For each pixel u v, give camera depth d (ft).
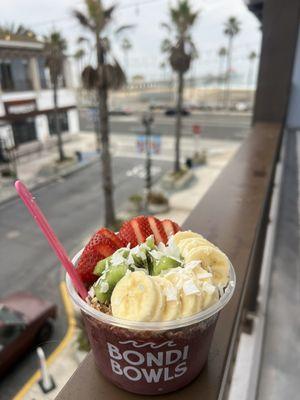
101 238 2.55
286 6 11.26
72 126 69.97
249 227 4.61
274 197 10.43
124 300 2.00
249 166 7.47
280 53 11.87
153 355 2.09
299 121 16.55
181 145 67.92
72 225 34.65
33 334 11.96
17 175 48.80
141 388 2.27
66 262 2.31
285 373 5.58
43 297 21.98
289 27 11.40
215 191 6.06
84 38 28.43
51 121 63.72
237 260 3.79
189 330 2.03
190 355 2.18
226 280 2.37
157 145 56.80
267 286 7.42
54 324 12.70
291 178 11.87
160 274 2.22
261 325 6.54
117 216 36.04
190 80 138.41
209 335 2.27
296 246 8.63
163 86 130.52
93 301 2.23
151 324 1.91
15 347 7.97
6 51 48.57
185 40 42.24
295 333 6.41
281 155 13.14
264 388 5.30
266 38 11.93
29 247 29.89
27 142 59.06
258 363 5.71
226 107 108.58
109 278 2.17
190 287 2.01
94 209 38.68
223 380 2.53
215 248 2.51
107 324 2.03
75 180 48.67
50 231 2.32
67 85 64.95
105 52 28.68
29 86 55.88
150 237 2.50
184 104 113.19
